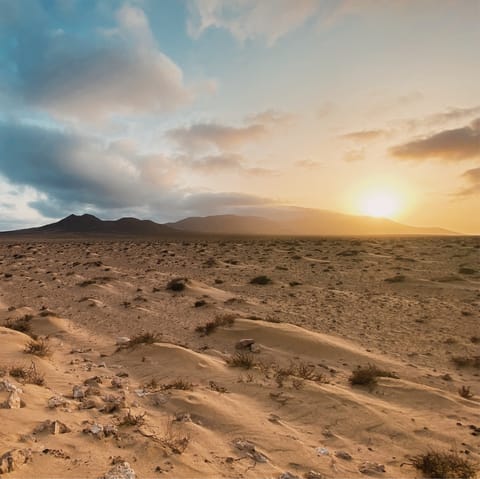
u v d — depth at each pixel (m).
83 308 19.70
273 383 8.95
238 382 9.07
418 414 7.47
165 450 5.01
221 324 15.05
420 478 5.16
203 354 12.16
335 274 30.50
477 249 47.28
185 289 24.12
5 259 44.97
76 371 9.95
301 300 21.38
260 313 18.41
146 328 15.90
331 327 15.76
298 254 47.06
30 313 18.36
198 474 4.57
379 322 16.50
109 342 13.80
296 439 6.10
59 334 14.73
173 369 10.26
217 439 5.86
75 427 5.52
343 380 9.68
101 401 7.08
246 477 4.70
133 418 6.03
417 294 22.61
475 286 23.80
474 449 6.04
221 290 24.69
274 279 28.69
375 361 11.28
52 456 4.46
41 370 9.34
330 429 6.70
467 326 15.56
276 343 12.88
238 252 51.62
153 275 31.25
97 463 4.43
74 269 35.72
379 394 8.62
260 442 5.90
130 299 21.92
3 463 3.99
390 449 6.04
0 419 5.34
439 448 6.05
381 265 35.00
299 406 7.61
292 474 4.73
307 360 11.43
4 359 9.80
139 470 4.45
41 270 34.72
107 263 41.03
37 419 5.64
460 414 7.45
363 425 6.83
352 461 5.55
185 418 6.45
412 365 11.14
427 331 15.02
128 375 9.94
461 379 10.08
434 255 42.22
